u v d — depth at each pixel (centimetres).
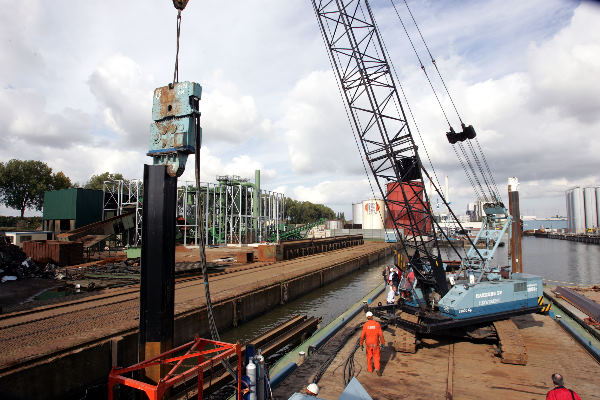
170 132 728
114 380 565
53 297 1942
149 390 524
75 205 5047
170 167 725
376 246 7262
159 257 699
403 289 1401
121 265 2917
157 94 756
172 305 720
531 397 848
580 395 853
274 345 1438
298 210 15875
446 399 843
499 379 951
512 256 2141
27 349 1043
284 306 2591
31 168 7675
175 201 740
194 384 1091
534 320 1511
